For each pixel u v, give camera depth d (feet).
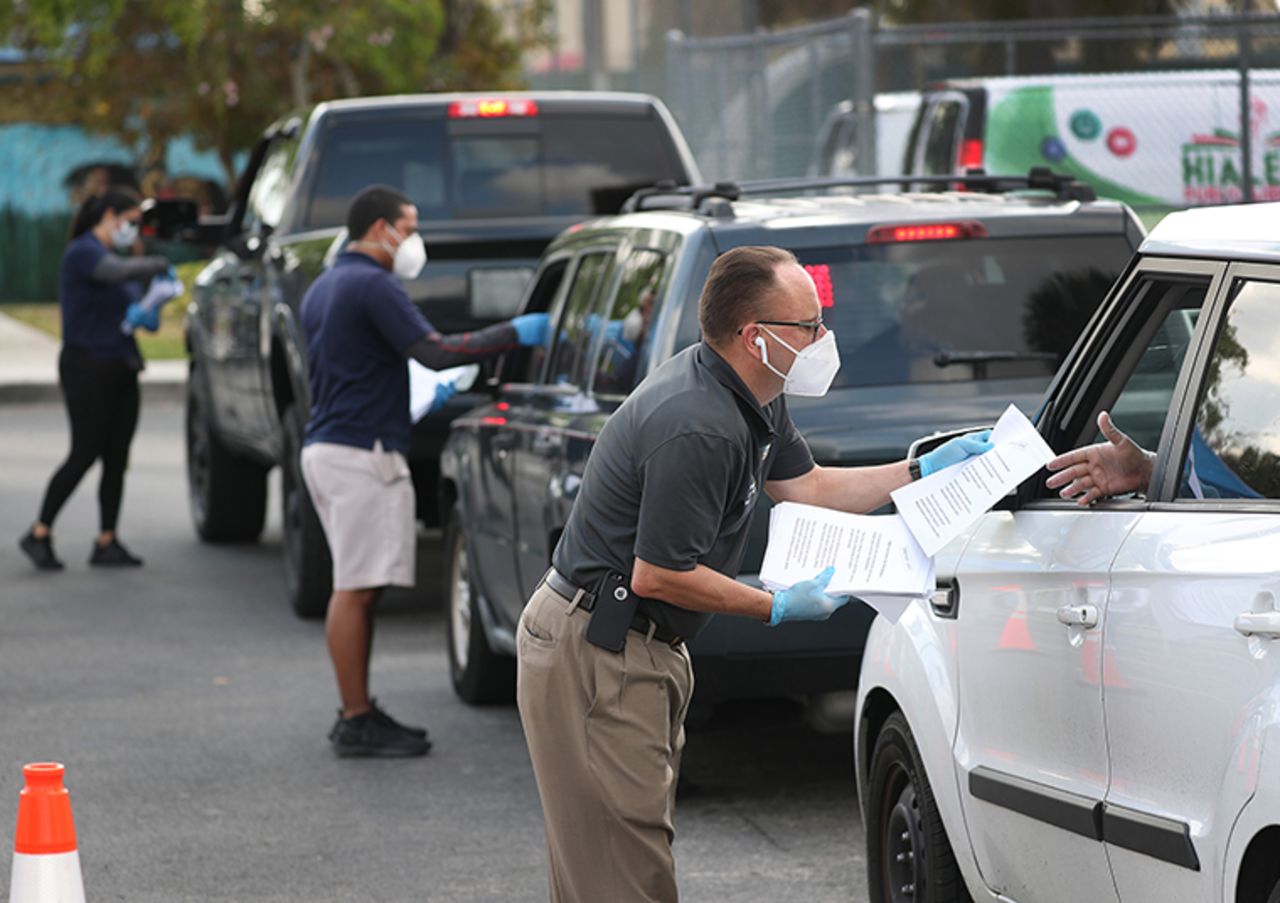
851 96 178.09
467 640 89.20
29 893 43.83
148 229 129.90
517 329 81.10
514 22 284.82
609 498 44.06
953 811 48.60
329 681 94.84
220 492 136.15
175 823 70.85
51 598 117.91
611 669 44.42
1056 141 156.87
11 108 361.10
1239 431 39.22
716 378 43.52
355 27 245.86
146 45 269.23
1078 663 42.29
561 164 115.24
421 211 113.91
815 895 60.90
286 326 108.06
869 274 69.77
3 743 83.10
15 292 367.25
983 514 43.91
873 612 65.67
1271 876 36.88
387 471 79.77
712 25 276.62
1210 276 41.57
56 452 186.70
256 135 274.16
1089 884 42.52
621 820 44.91
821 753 79.71
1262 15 152.97
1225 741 37.19
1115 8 259.80
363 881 63.67
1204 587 38.11
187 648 103.04
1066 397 46.68
